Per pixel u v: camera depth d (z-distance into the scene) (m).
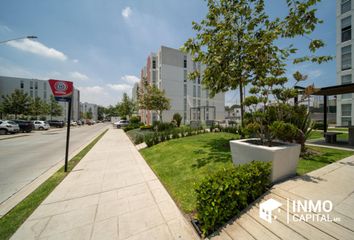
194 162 5.32
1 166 6.09
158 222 2.63
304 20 4.54
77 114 62.84
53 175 4.99
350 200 2.48
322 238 1.92
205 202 2.34
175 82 27.64
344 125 17.03
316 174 3.51
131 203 3.25
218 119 32.66
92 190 3.89
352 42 16.20
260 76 5.76
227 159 5.08
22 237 2.34
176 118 23.58
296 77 4.64
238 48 6.05
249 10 6.05
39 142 12.16
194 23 6.26
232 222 2.43
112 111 79.19
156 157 6.93
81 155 7.74
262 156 3.38
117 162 6.49
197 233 2.36
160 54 27.20
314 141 7.83
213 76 6.43
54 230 2.48
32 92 47.56
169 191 3.74
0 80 44.06
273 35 5.05
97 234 2.38
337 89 7.35
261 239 2.10
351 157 4.72
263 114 4.45
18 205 3.24
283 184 3.11
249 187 2.67
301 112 5.50
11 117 33.72
